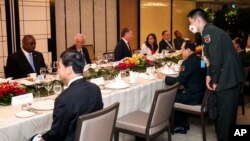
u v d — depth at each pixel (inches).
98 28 326.0
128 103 126.6
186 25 492.7
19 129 86.0
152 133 109.5
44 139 79.7
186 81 142.2
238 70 119.5
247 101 215.6
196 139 145.3
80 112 77.5
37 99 109.3
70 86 80.7
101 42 331.0
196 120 174.1
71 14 296.5
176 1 462.0
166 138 145.1
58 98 77.7
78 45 201.8
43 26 262.7
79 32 306.0
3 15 235.8
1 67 237.5
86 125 75.5
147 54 239.5
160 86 147.5
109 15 338.0
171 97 111.3
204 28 121.1
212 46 117.3
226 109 120.1
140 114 122.7
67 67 80.4
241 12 494.6
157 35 427.2
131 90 127.4
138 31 386.9
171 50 280.1
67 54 81.2
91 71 146.6
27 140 89.1
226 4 573.3
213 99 126.6
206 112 137.3
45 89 118.7
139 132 110.8
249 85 203.0
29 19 251.1
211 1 525.0
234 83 118.0
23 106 100.6
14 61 172.9
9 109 97.9
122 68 155.2
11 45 241.0
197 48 180.5
